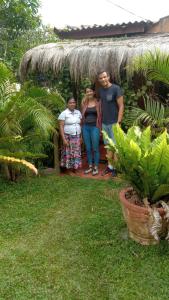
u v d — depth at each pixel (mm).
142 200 4070
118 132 3951
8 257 3826
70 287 3307
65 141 6746
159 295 3158
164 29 10797
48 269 3594
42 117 5945
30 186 6164
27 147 6387
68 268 3607
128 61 6387
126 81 6773
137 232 3975
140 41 6926
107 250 3902
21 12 9969
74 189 6039
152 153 3674
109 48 6688
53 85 7648
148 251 3830
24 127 6285
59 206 5270
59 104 6852
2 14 9898
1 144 5734
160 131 5500
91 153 6922
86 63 6777
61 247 4027
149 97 6344
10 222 4703
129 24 10562
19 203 5387
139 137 4281
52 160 7445
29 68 7668
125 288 3260
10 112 5707
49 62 7172
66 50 7121
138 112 5844
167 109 5836
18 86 7711
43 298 3154
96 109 6648
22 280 3424
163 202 3801
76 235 4289
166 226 3854
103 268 3582
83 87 7375
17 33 10602
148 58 5324
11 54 10164
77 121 6742
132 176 3955
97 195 5695
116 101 6258
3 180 6426
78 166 6945
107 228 4438
